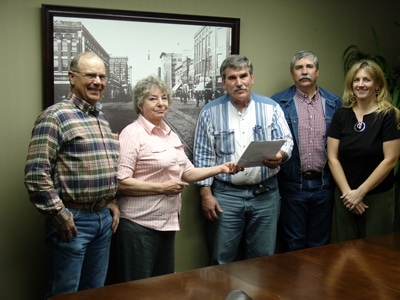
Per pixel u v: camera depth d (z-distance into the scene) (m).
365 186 2.69
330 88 3.39
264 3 3.09
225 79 2.64
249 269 1.70
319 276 1.63
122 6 2.67
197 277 1.62
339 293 1.48
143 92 2.28
